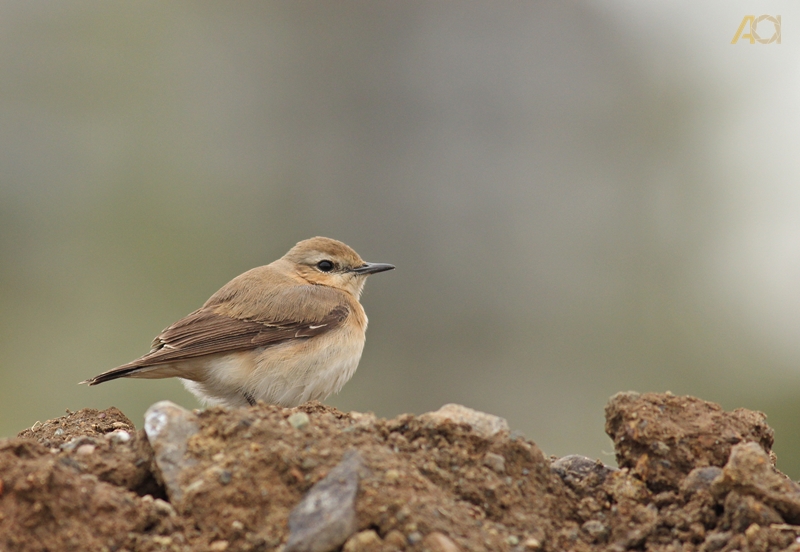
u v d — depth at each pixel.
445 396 19.67
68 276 18.36
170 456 5.70
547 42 24.55
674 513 5.79
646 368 18.88
